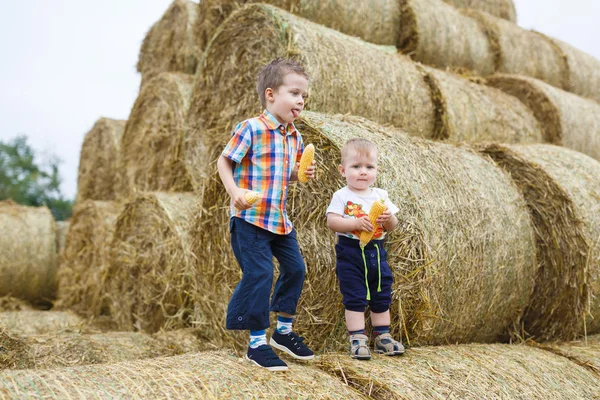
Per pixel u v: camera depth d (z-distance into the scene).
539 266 5.05
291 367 3.24
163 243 6.08
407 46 7.85
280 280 3.55
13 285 8.17
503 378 3.53
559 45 9.94
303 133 4.27
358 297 3.62
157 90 7.72
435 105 6.57
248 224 3.39
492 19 9.29
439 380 3.29
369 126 4.50
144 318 6.32
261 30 5.72
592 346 4.67
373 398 3.07
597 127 8.06
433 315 3.87
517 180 5.20
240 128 3.42
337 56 5.61
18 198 28.72
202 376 2.88
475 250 4.27
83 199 9.95
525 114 7.55
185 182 7.23
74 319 6.99
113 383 2.71
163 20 8.65
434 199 4.14
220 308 4.96
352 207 3.69
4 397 2.43
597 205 5.06
